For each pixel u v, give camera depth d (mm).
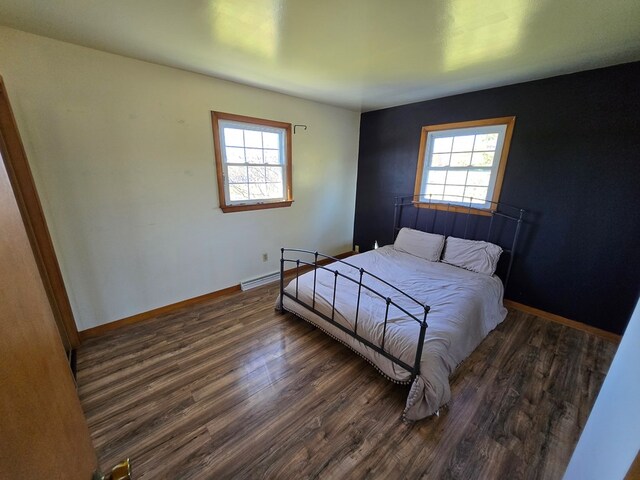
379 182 4172
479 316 2287
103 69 2088
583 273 2545
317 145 3771
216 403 1719
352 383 1897
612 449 651
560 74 2418
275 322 2633
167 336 2391
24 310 430
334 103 3668
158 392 1795
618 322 2408
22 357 401
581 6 1395
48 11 1511
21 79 1813
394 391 1832
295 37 1791
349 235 4691
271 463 1380
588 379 1961
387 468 1365
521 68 2285
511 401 1769
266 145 3281
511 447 1471
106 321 2451
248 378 1927
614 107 2223
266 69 2402
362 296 2334
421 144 3543
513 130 2773
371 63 2225
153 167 2469
